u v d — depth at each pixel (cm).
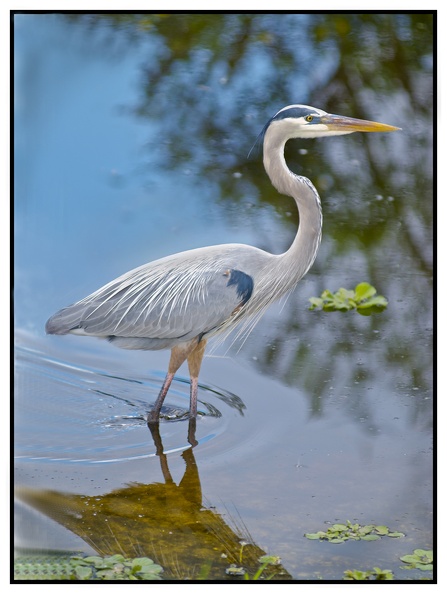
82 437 1033
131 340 1081
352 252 1503
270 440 1018
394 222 1586
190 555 807
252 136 1836
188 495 909
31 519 859
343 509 884
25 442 1015
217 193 1664
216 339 1262
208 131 1848
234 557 803
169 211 1589
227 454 991
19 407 1088
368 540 828
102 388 1163
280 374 1176
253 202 1645
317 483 930
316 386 1143
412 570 781
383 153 1802
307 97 1944
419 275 1435
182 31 2177
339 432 1035
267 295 1131
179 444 1015
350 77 2016
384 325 1302
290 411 1083
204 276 1077
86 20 2141
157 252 1452
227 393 1133
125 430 1052
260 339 1268
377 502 896
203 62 2066
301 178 1113
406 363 1198
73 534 841
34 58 1989
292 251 1121
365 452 991
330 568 784
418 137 1838
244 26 2209
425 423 1051
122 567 774
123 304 1073
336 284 1416
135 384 1178
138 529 850
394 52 2098
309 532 845
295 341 1261
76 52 2042
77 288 1357
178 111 1900
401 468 960
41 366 1212
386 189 1686
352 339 1262
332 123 1100
